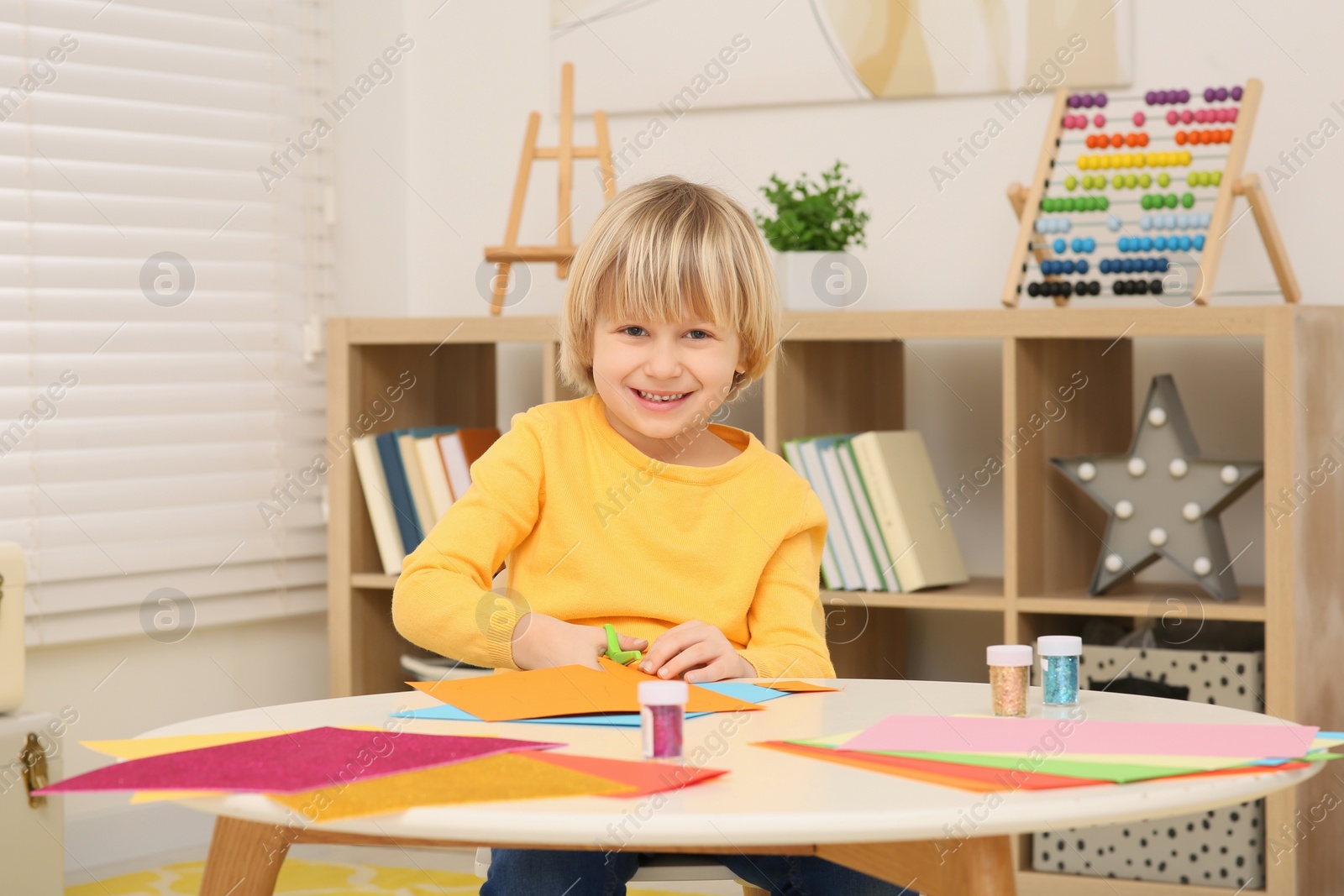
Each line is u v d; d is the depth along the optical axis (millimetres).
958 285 2395
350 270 2742
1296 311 1810
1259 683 1902
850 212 2285
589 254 1322
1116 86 2279
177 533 2432
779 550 1368
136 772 772
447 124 2816
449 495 2361
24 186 2229
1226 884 1884
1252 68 2188
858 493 2146
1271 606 1821
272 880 936
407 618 1243
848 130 2473
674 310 1275
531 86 2746
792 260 2197
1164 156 2090
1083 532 2240
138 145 2387
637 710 985
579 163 2688
